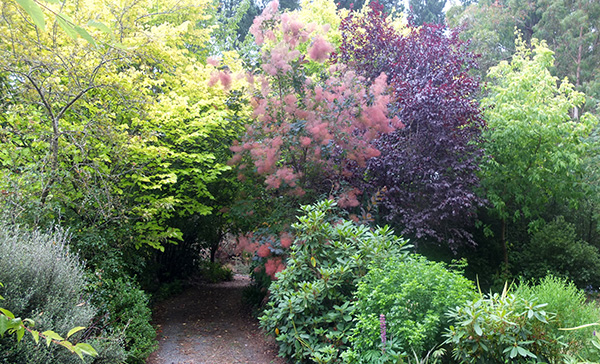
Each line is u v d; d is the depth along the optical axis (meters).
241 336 6.66
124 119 7.06
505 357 3.51
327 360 4.49
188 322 7.54
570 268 9.41
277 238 6.59
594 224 11.81
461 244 8.31
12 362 2.94
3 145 5.30
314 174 7.28
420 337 3.73
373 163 7.34
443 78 8.09
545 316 3.53
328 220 6.13
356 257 5.02
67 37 5.79
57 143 5.28
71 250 5.30
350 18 9.59
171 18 10.31
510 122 8.98
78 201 6.07
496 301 3.78
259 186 7.80
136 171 6.37
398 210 7.37
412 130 7.84
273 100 7.24
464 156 7.80
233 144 7.97
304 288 5.06
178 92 8.17
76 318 3.41
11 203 4.48
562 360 3.54
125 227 6.34
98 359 3.79
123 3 6.57
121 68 7.24
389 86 7.89
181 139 7.19
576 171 9.58
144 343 5.20
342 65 7.70
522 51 11.10
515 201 9.62
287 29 7.27
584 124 9.48
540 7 19.86
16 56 5.02
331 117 6.92
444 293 4.06
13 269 3.07
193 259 12.29
